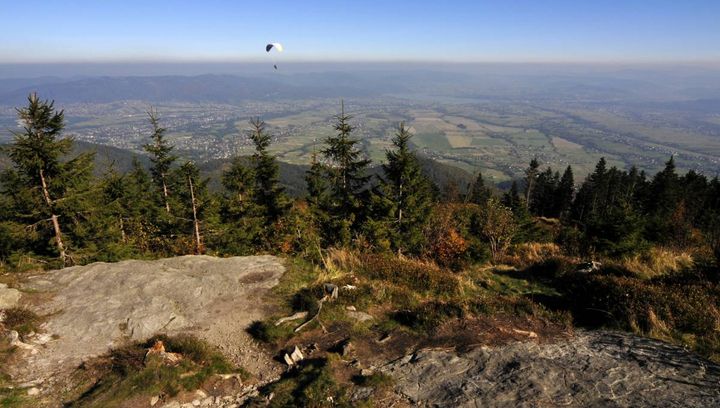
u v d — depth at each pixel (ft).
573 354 26.05
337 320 33.35
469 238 61.46
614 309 32.04
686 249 59.77
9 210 57.67
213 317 33.99
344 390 23.52
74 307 34.30
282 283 40.29
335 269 44.29
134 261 44.21
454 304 34.47
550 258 50.52
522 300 35.68
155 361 25.57
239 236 78.33
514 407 21.08
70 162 58.29
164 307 34.42
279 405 22.59
